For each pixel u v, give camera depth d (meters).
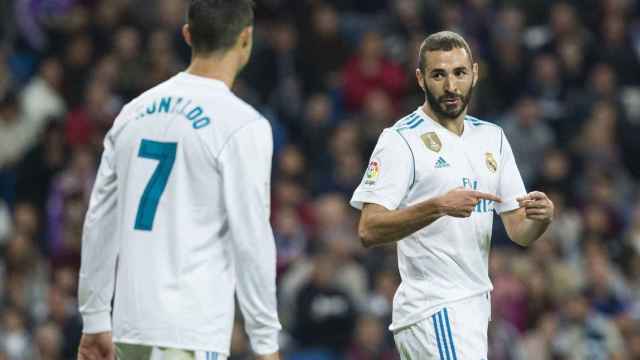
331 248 50.50
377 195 24.47
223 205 21.11
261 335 20.92
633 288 54.56
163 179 21.25
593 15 70.25
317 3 68.56
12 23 67.75
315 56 66.81
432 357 24.56
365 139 60.44
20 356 48.78
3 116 60.12
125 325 21.09
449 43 24.69
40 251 56.38
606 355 50.59
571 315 51.09
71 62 63.47
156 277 20.98
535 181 60.38
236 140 21.00
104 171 22.05
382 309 49.78
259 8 68.31
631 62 68.38
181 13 66.06
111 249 22.20
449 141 24.98
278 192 56.59
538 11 71.38
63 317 49.44
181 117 21.38
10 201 59.81
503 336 50.47
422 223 23.28
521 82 66.75
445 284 24.67
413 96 65.56
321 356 49.84
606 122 64.25
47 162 60.06
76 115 61.06
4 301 51.12
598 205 59.19
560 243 56.91
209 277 21.02
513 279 52.47
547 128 65.06
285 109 64.44
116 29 64.94
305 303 50.25
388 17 71.88
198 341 20.80
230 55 21.86
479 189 24.95
